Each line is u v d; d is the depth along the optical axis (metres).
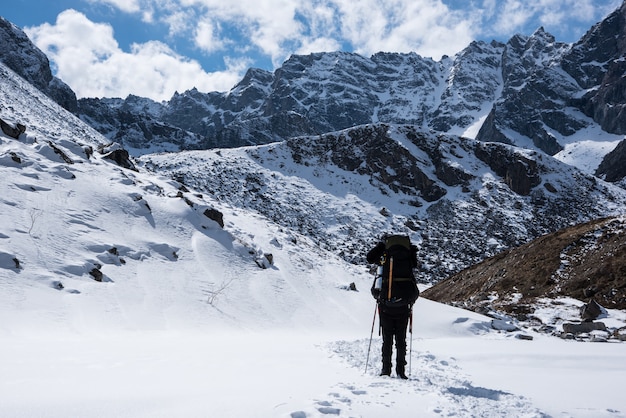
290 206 120.44
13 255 17.44
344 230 114.00
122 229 24.69
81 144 33.38
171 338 11.00
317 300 26.91
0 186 22.27
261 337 12.55
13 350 5.64
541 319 33.00
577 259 41.00
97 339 9.53
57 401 2.57
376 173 137.75
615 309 32.84
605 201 127.88
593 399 3.75
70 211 23.39
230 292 23.22
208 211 31.00
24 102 87.62
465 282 51.25
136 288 19.77
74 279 18.31
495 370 5.96
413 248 5.15
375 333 21.97
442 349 8.52
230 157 138.50
